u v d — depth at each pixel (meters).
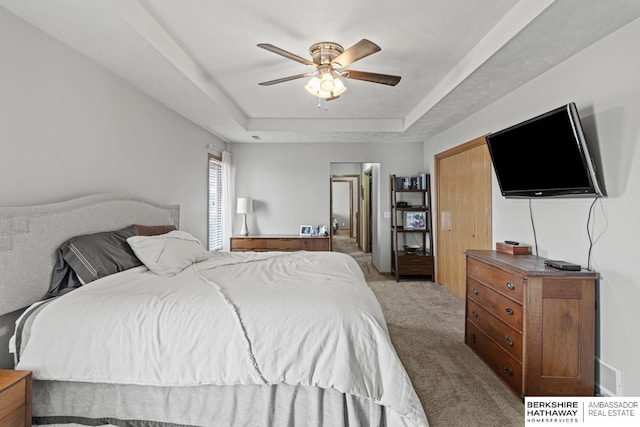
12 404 1.43
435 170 5.13
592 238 2.20
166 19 2.21
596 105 2.16
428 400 2.11
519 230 3.04
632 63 1.92
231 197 5.75
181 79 2.79
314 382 1.55
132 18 1.97
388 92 3.64
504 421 1.90
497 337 2.41
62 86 2.17
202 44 2.55
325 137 5.25
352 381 1.52
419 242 5.73
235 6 2.05
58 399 1.66
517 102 3.01
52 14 1.84
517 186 2.82
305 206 5.84
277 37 2.43
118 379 1.60
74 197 2.27
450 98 3.30
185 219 4.10
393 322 3.48
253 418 1.62
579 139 2.06
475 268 2.79
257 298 1.75
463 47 2.59
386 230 5.80
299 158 5.82
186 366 1.59
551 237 2.60
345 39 2.46
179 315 1.65
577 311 2.05
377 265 6.12
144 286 1.96
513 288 2.21
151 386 1.65
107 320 1.64
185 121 4.08
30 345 1.61
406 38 2.45
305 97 3.81
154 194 3.35
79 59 2.31
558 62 2.47
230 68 3.00
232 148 5.82
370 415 1.59
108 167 2.63
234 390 1.63
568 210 2.42
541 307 2.05
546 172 2.42
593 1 1.72
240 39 2.47
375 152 5.79
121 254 2.31
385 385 1.55
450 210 4.67
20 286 1.79
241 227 5.85
